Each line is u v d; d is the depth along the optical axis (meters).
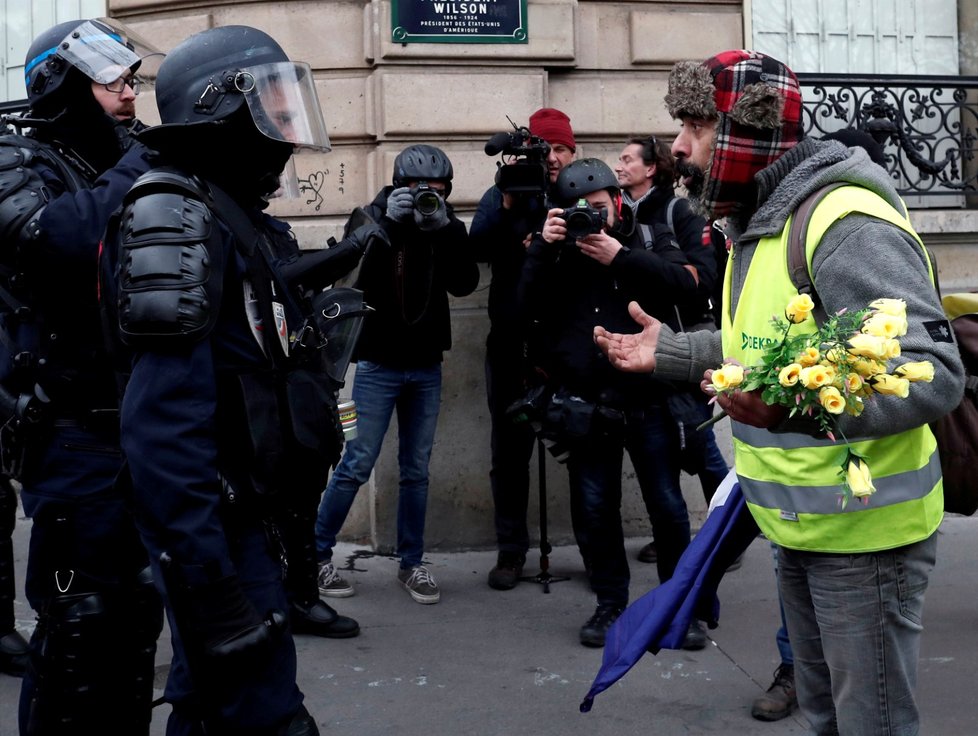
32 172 2.63
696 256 4.21
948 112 5.93
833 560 2.15
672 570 4.20
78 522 2.60
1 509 3.81
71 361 2.61
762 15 6.01
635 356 2.67
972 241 5.71
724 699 3.64
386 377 4.61
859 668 2.14
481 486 5.33
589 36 5.52
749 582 4.80
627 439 4.15
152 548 2.05
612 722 3.48
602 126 5.55
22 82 6.20
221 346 2.14
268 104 2.22
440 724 3.46
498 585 4.78
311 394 2.24
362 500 5.38
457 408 5.29
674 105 2.30
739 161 2.22
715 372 1.99
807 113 5.90
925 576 2.17
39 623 2.65
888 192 2.17
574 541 5.38
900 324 1.88
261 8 5.33
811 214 2.13
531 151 4.53
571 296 4.09
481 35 5.30
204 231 2.09
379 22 5.23
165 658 4.00
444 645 4.14
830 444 2.11
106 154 2.92
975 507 2.58
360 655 4.05
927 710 3.51
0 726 3.43
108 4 5.57
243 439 2.13
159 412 2.02
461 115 5.32
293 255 3.07
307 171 5.37
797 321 1.99
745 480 2.30
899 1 6.17
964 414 2.55
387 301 4.57
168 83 2.23
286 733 2.16
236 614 2.03
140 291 2.03
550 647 4.11
